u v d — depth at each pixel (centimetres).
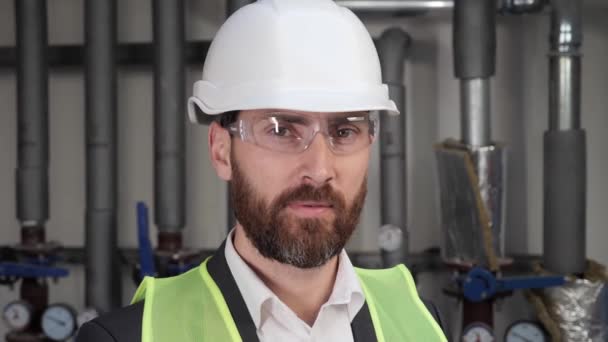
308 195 88
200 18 290
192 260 269
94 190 273
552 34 251
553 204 252
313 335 98
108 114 273
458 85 283
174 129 268
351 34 96
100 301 272
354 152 92
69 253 292
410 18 284
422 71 283
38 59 273
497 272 248
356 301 102
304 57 93
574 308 247
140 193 295
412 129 284
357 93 93
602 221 286
